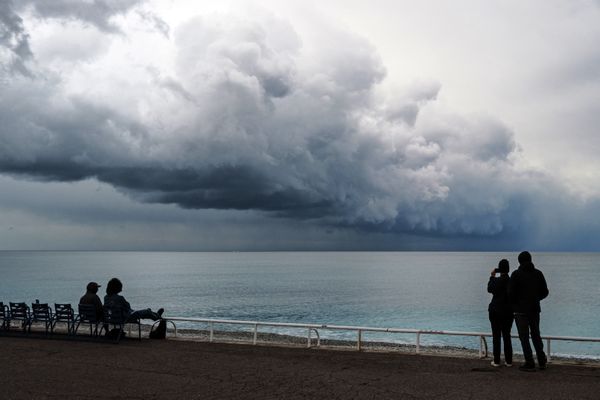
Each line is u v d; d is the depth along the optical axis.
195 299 67.38
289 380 9.92
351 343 24.92
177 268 194.50
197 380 9.94
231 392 9.03
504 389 9.20
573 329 40.78
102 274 137.88
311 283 104.19
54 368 11.03
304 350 13.30
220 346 13.87
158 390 9.18
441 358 12.19
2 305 16.12
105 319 14.55
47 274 135.50
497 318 11.20
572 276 132.75
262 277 129.12
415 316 48.81
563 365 11.37
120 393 8.99
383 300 65.75
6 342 14.35
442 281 110.25
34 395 8.86
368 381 9.83
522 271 10.91
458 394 8.87
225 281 110.31
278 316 49.47
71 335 15.08
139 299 67.12
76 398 8.68
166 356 12.40
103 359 12.01
